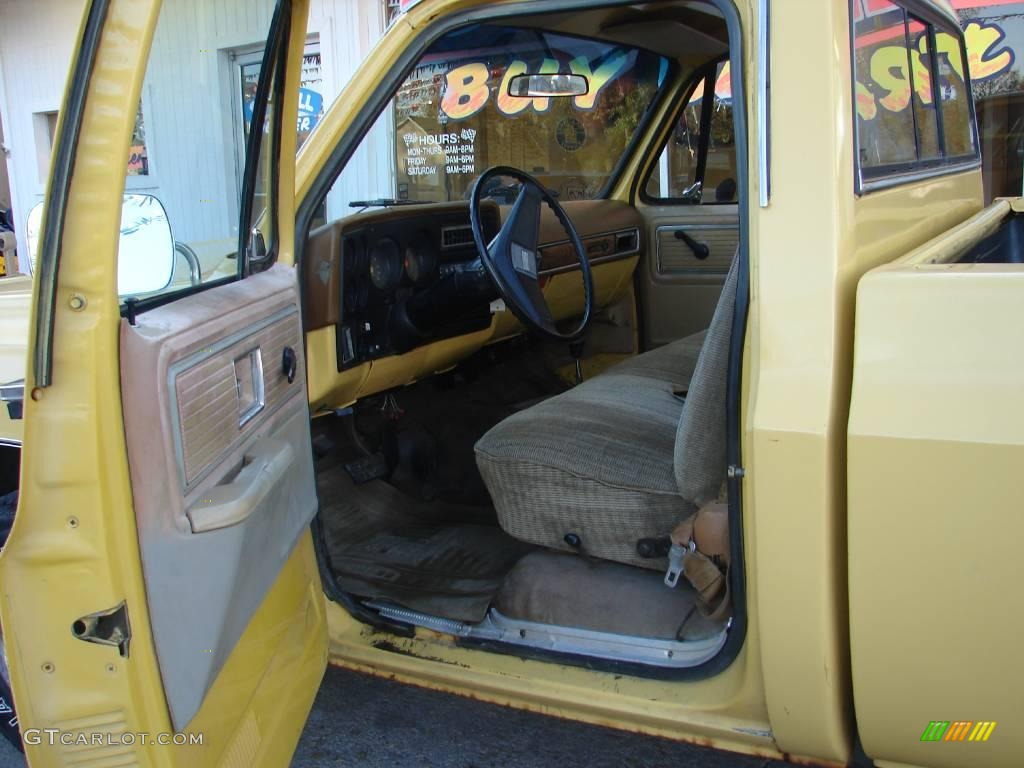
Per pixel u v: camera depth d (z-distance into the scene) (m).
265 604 1.65
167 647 1.30
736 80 1.53
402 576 2.34
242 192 1.72
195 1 1.47
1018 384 1.25
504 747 2.15
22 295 1.88
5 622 1.23
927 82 2.29
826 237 1.39
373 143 3.54
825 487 1.36
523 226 2.32
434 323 2.61
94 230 1.17
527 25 2.80
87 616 1.22
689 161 3.70
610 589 1.97
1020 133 5.57
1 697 1.78
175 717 1.32
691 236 3.68
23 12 8.38
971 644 1.32
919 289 1.33
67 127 1.14
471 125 3.47
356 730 2.23
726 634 1.64
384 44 1.92
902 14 2.02
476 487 3.00
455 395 3.27
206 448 1.40
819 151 1.40
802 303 1.39
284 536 1.67
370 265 2.37
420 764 2.10
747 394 1.51
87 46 1.15
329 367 2.30
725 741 1.66
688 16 2.82
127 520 1.23
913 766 1.51
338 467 2.86
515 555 2.48
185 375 1.34
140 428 1.25
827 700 1.47
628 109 3.53
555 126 3.45
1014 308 1.28
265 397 1.64
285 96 1.81
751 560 1.49
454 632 1.96
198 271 1.57
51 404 1.18
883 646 1.38
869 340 1.34
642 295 3.83
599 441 2.06
